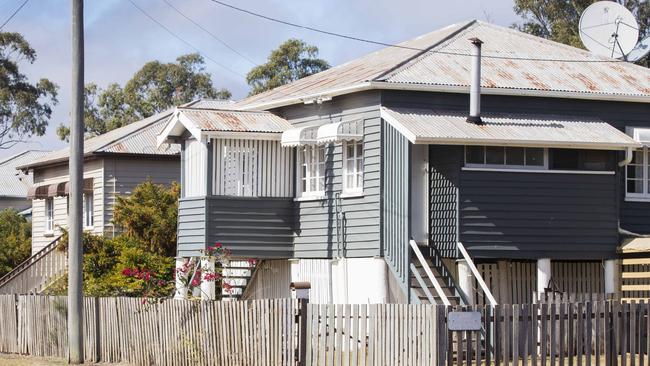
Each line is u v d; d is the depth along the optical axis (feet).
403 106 82.23
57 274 108.37
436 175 81.92
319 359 61.52
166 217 107.14
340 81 87.76
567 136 80.69
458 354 58.90
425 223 82.07
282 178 89.66
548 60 92.38
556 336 61.98
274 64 193.47
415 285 78.43
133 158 124.77
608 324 62.95
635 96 87.25
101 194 124.16
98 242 103.60
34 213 144.36
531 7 163.43
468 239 79.77
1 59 192.44
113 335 74.79
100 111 216.33
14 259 142.20
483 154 81.05
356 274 83.10
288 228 89.71
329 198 86.12
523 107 85.56
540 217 81.92
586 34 98.07
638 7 157.07
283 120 91.76
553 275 86.63
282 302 62.18
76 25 74.95
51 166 139.85
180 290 86.38
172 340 69.15
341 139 81.97
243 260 91.15
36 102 195.31
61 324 79.92
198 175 89.81
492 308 59.72
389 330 60.18
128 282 92.43
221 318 65.62
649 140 84.58
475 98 81.00
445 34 96.37
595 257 83.56
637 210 88.43
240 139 88.12
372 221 81.66
